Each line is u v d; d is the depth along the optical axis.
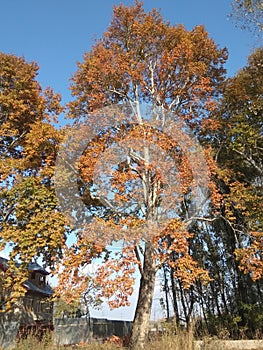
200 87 19.11
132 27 20.73
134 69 19.70
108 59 19.47
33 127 18.45
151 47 20.62
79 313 23.86
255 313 20.39
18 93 20.58
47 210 16.94
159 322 12.19
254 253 17.09
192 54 19.20
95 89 19.50
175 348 8.20
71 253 16.41
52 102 21.81
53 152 18.36
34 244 16.16
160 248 16.47
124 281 15.27
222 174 18.61
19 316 22.66
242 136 19.58
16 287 16.05
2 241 16.58
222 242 26.30
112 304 15.07
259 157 21.02
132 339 14.98
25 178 17.70
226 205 18.75
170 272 26.84
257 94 20.73
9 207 17.89
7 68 20.61
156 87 19.86
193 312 25.47
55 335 11.30
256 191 18.89
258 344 15.65
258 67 20.97
